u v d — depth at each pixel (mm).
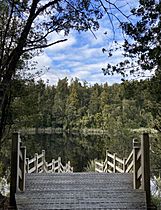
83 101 50469
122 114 25156
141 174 6234
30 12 5258
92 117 46906
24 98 8078
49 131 45500
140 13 5113
